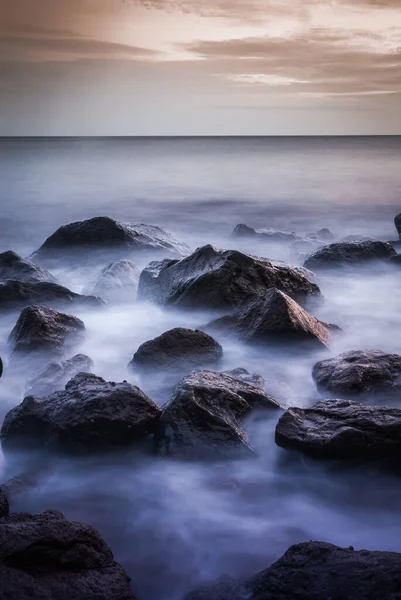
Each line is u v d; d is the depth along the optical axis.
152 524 5.93
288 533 5.77
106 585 4.63
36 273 13.67
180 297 11.47
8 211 34.25
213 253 11.97
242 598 4.65
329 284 14.27
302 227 28.52
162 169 72.38
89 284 14.05
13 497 6.09
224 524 5.91
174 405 6.90
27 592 4.40
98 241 16.88
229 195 42.12
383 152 115.31
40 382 8.30
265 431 7.27
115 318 12.02
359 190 44.25
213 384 7.36
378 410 6.79
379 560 4.57
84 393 7.08
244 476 6.62
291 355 9.63
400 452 6.40
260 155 110.38
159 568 5.34
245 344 9.77
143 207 36.16
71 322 10.24
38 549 4.66
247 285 11.45
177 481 6.58
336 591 4.41
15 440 7.05
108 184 51.41
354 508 6.17
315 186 48.03
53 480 6.70
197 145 179.12
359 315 12.71
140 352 8.95
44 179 56.25
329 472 6.47
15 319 11.67
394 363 8.41
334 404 7.08
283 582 4.62
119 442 6.84
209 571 5.30
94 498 6.35
